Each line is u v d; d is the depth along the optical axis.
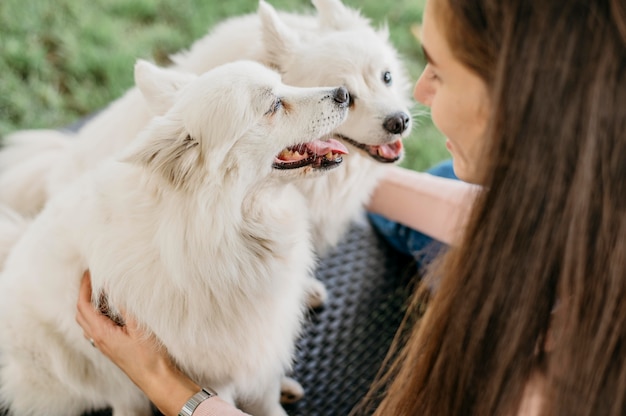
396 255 2.17
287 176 1.41
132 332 1.33
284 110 1.38
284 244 1.43
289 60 1.69
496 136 0.77
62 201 1.45
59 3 3.13
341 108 1.46
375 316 1.96
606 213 0.73
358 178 1.87
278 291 1.44
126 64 2.96
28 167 2.08
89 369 1.55
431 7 0.88
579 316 0.79
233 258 1.31
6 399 1.68
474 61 0.83
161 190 1.21
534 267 0.79
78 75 2.88
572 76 0.70
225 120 1.26
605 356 0.79
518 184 0.76
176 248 1.23
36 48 2.88
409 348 1.18
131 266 1.28
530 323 0.83
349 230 2.24
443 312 0.92
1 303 1.51
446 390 0.95
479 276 0.83
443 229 1.85
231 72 1.33
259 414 1.67
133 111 1.77
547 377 0.90
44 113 2.69
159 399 1.34
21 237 1.65
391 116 1.68
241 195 1.30
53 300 1.42
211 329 1.36
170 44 3.18
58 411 1.70
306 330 1.88
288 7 3.54
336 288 2.02
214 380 1.48
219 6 3.47
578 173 0.72
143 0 3.30
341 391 1.74
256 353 1.46
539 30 0.70
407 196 1.96
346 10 1.87
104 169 1.40
